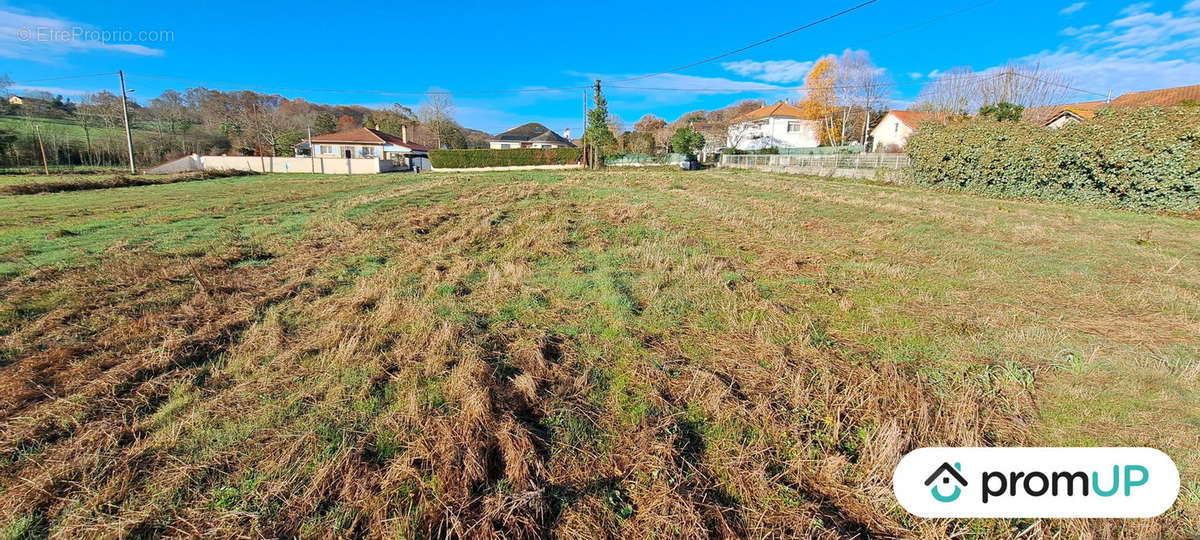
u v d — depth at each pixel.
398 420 2.34
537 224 7.75
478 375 2.70
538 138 50.53
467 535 1.70
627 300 4.07
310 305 3.98
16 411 2.37
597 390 2.70
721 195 12.14
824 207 10.08
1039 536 1.74
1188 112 9.34
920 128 16.17
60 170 26.97
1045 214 9.25
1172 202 9.47
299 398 2.53
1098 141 10.57
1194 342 3.29
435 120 51.41
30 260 5.43
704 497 1.93
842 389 2.69
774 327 3.54
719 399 2.54
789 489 1.99
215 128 43.66
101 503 1.82
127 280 4.62
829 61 34.47
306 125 48.34
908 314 3.85
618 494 1.95
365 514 1.80
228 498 1.86
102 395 2.53
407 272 5.04
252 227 7.88
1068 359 3.01
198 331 3.38
